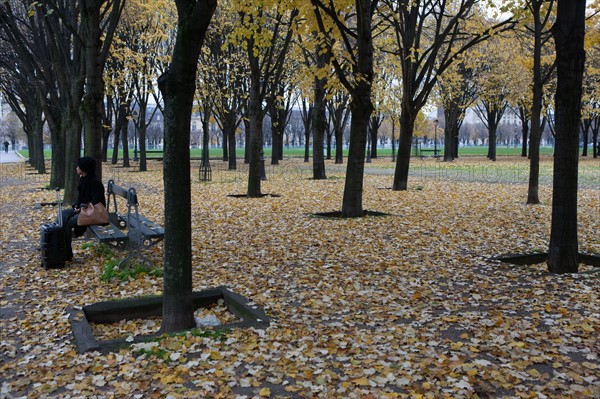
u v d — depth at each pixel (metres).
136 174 33.00
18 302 6.86
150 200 18.19
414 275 7.92
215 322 6.00
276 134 44.94
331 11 12.29
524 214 13.91
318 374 4.53
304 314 6.18
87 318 6.07
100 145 12.44
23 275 8.14
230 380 4.45
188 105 5.44
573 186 7.86
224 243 10.41
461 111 49.88
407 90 19.16
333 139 123.62
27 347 5.27
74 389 4.32
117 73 28.61
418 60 18.56
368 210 14.34
